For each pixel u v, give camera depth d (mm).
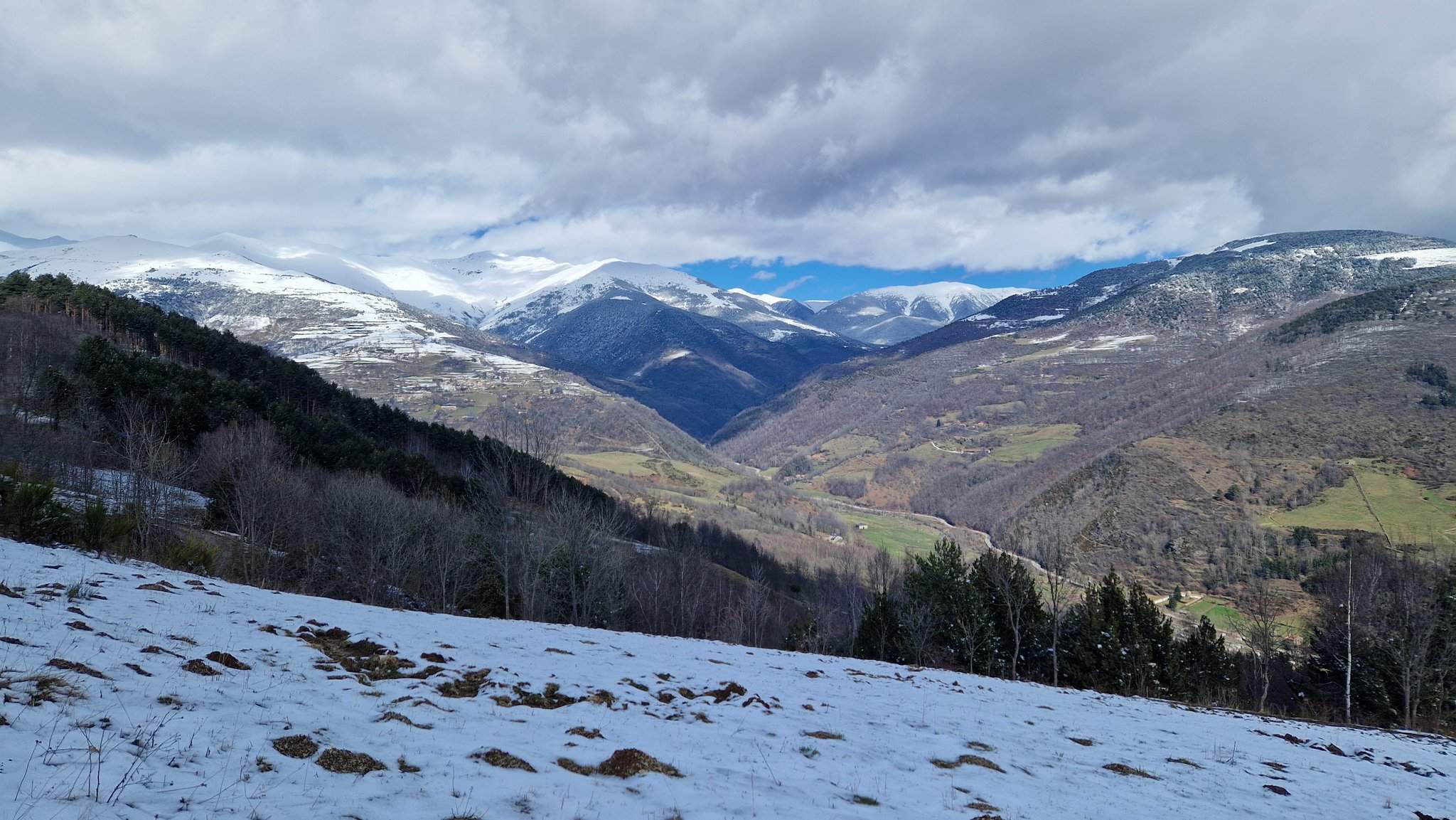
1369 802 13281
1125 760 13906
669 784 8055
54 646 8438
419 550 45625
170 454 42219
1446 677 44688
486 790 6887
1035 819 8977
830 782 9250
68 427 48812
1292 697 51031
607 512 62438
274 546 43375
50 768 5438
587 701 11969
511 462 56281
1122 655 46219
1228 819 10539
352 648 13281
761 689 15469
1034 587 61031
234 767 6297
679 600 58531
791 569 105000
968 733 14125
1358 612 47281
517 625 22094
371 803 6137
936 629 53844
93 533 20156
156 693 7777
